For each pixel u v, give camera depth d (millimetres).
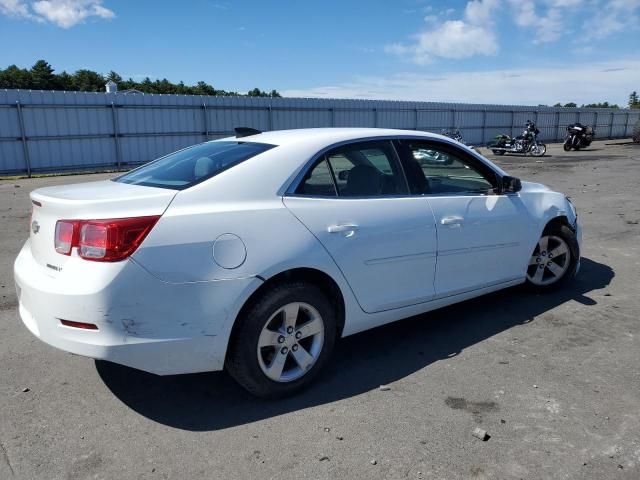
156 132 21719
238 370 3109
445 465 2646
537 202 4809
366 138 3773
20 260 3340
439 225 3906
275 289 3117
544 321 4480
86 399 3287
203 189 3049
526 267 4750
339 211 3412
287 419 3068
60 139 19406
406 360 3809
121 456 2732
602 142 38844
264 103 24688
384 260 3600
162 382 3508
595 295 5105
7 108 18109
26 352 3918
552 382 3455
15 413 3119
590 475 2568
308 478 2562
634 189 12531
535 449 2764
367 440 2854
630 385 3404
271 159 3305
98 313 2729
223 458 2717
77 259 2820
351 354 3924
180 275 2830
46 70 109500
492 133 35969
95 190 3227
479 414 3092
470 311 4730
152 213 2836
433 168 4090
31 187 14555
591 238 7527
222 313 2939
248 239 3016
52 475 2582
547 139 39656
